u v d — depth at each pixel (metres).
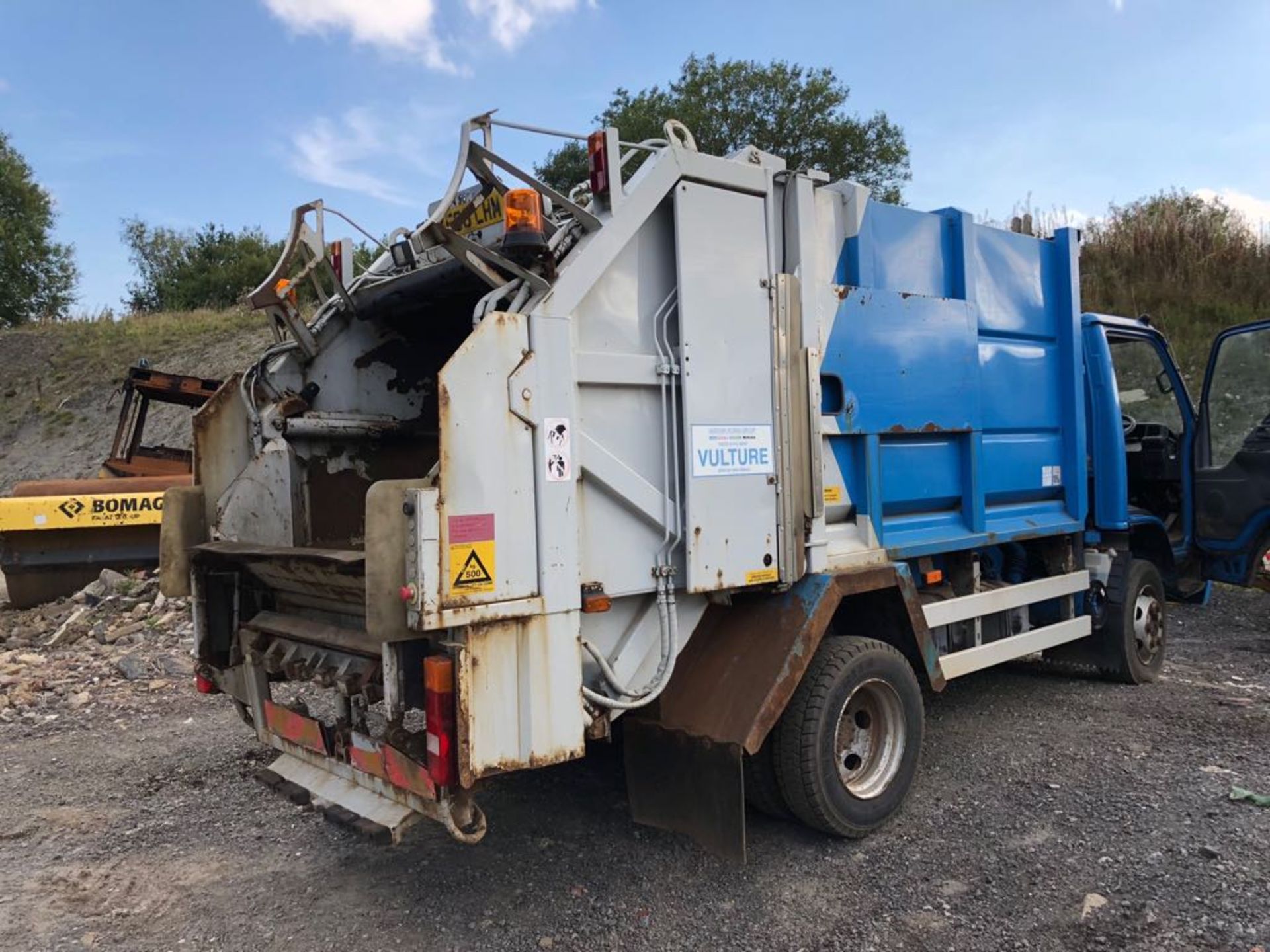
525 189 3.08
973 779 4.56
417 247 3.16
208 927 3.34
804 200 3.88
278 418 4.31
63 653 7.45
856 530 4.25
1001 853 3.77
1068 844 3.82
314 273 4.48
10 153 42.81
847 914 3.33
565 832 4.06
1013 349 5.26
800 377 3.83
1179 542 6.92
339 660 3.46
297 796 3.53
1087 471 6.08
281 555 3.50
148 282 47.16
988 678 6.41
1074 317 5.64
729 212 3.60
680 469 3.43
